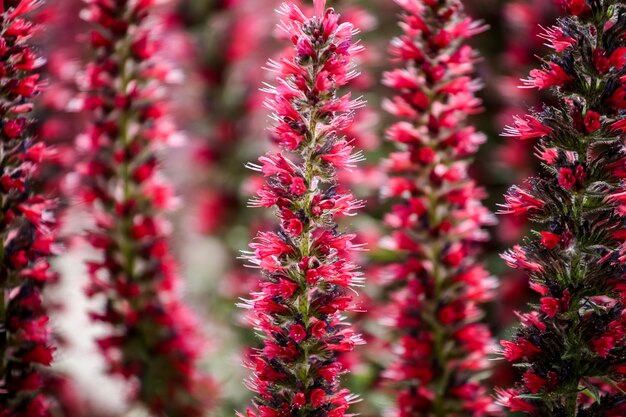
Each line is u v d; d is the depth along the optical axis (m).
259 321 0.76
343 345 0.76
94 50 0.92
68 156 0.94
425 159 0.84
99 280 0.92
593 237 0.77
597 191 0.77
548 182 0.78
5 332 0.80
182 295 0.98
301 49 0.74
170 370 0.93
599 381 0.80
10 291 0.81
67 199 0.95
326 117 0.75
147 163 0.92
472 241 0.92
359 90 1.01
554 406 0.78
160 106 0.92
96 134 0.91
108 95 0.91
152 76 0.92
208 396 0.95
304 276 0.75
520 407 0.79
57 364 0.97
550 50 1.04
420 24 0.83
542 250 0.78
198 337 0.95
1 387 0.80
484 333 0.85
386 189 0.87
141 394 0.93
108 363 0.93
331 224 0.76
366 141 0.97
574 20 0.77
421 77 0.85
